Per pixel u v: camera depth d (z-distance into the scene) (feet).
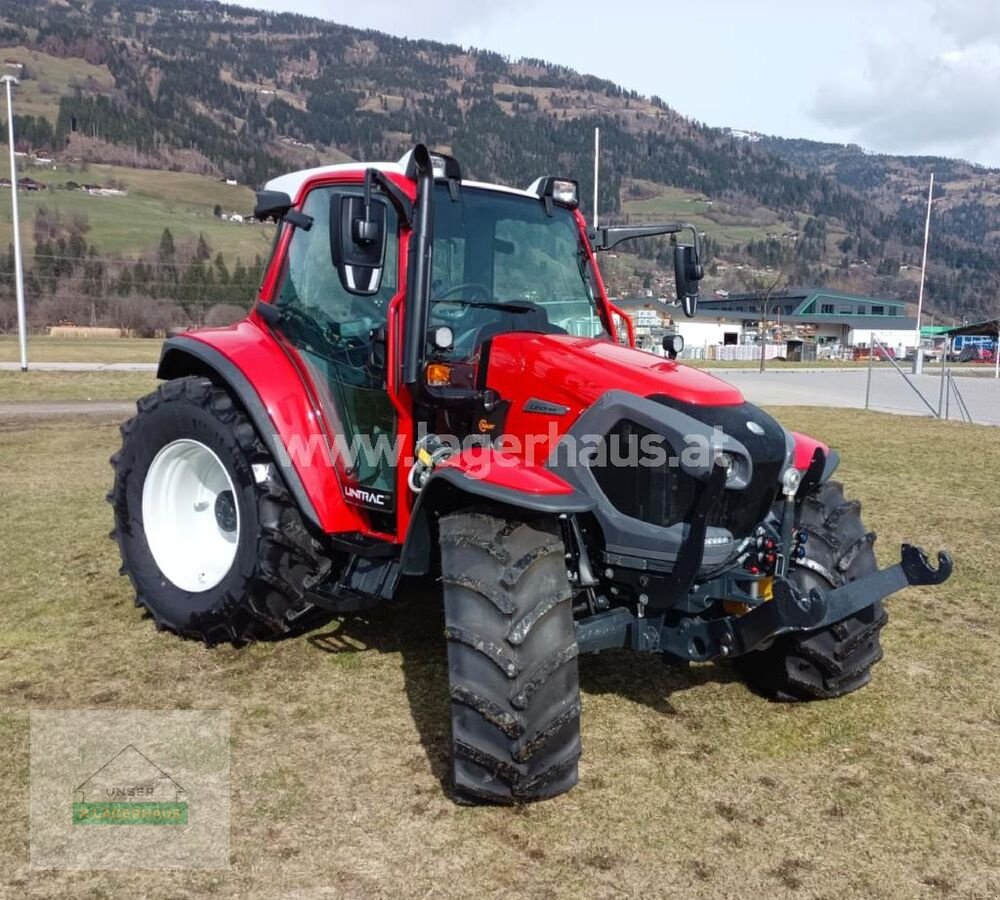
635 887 8.43
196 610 13.51
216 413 13.32
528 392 11.32
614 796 9.96
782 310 262.67
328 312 13.29
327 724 11.36
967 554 20.31
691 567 9.83
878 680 13.29
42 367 81.51
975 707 12.43
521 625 9.18
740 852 9.03
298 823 9.27
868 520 23.67
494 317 12.66
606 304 14.11
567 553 10.73
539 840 9.10
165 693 12.16
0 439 35.94
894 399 67.72
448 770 10.34
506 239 13.15
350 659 13.38
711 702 12.44
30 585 16.58
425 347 11.55
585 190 471.21
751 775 10.51
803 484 11.57
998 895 8.50
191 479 14.82
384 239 10.55
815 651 11.80
